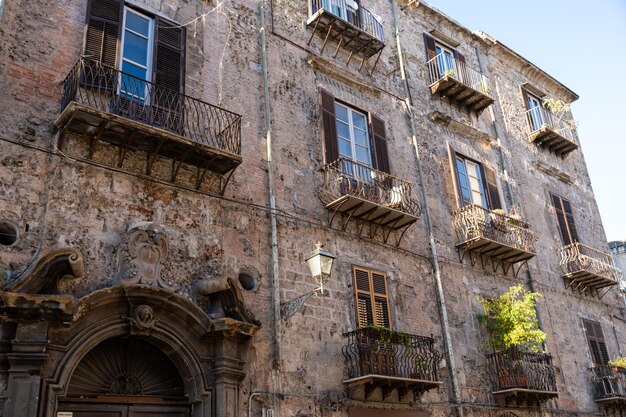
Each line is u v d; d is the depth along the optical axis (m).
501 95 22.39
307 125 14.46
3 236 9.33
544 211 21.39
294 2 15.95
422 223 16.09
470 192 18.55
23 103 10.17
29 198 9.67
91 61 10.62
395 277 14.59
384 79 17.44
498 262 17.78
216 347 10.62
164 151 11.10
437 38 20.55
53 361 8.96
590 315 20.69
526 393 15.25
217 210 11.85
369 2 18.42
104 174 10.57
